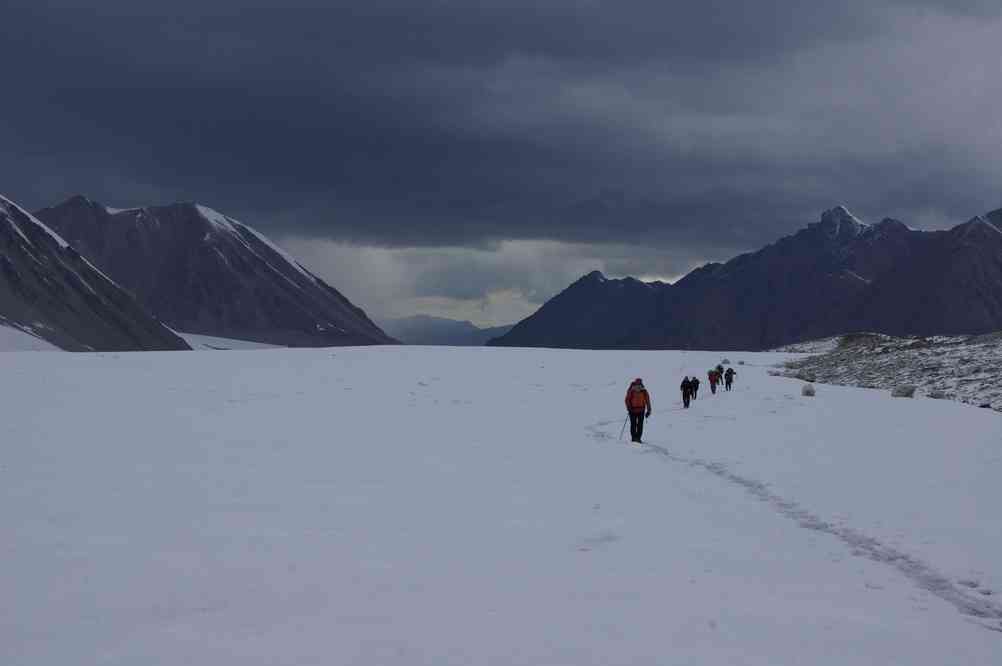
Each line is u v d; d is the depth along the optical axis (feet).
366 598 34.83
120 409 110.11
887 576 40.24
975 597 37.47
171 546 43.62
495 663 27.43
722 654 28.99
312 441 85.10
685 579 38.63
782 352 350.23
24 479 62.85
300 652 28.27
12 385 137.18
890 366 193.57
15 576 38.09
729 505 55.72
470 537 46.06
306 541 44.80
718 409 116.67
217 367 186.50
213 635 30.25
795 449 77.30
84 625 31.68
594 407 126.93
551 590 36.27
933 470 65.62
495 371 190.08
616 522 50.26
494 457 76.64
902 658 29.81
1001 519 49.90
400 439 87.81
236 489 59.77
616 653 28.60
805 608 35.01
